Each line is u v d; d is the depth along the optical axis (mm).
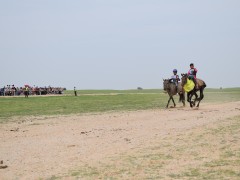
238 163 10359
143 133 17172
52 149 14273
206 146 12961
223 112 26375
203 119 21750
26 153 13719
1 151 14312
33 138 17375
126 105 42375
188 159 11211
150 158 11602
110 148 13797
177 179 9141
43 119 27000
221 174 9367
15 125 23422
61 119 26438
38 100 58562
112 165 10984
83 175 10039
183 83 32938
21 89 90125
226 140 13859
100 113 31141
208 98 58406
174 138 15102
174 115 25766
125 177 9594
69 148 14297
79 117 27594
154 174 9727
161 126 19438
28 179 10023
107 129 19469
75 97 71188
